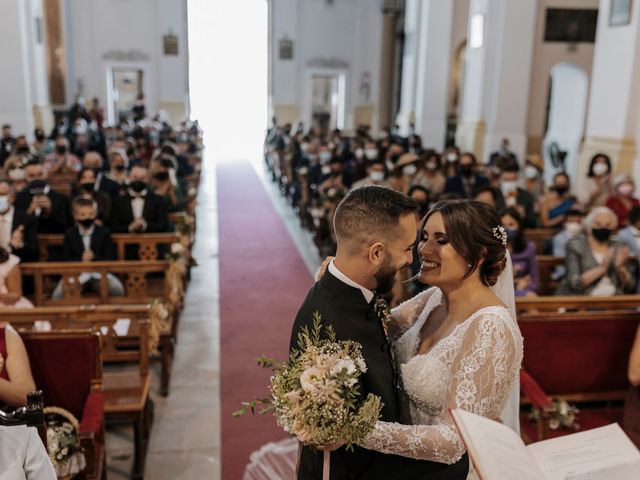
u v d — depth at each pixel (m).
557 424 3.76
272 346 6.03
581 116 15.95
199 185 15.34
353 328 2.00
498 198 7.55
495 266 2.12
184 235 7.31
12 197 6.37
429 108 17.98
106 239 6.09
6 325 3.42
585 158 9.95
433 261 2.11
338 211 2.00
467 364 1.96
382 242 1.94
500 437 1.69
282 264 8.95
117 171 8.98
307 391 1.80
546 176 16.05
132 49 24.30
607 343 4.04
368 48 25.84
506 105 14.20
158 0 24.11
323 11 25.50
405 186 9.42
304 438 1.81
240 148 25.53
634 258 5.34
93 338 3.60
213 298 7.44
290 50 25.39
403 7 21.73
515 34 13.95
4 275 4.94
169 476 3.94
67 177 10.70
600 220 5.13
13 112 17.69
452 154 10.57
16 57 17.50
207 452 4.21
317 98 26.11
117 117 24.70
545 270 5.91
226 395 5.04
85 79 24.05
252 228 11.25
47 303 5.48
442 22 17.61
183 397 4.99
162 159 9.14
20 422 2.13
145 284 5.63
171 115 24.84
